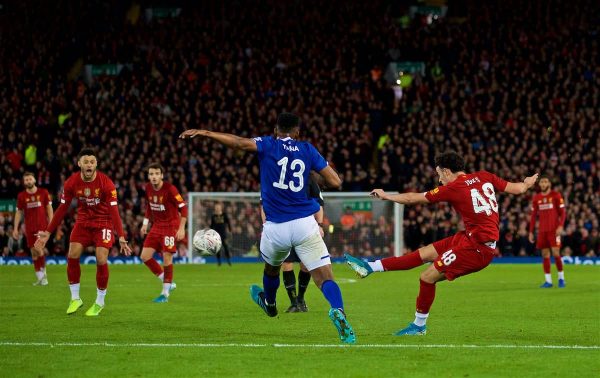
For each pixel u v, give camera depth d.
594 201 37.66
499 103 44.72
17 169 40.06
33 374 9.88
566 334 13.35
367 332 13.59
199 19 52.84
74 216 37.22
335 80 47.34
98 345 12.02
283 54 49.62
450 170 13.24
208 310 17.38
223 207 37.78
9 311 17.02
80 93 46.31
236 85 46.84
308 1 53.59
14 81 47.53
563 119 42.69
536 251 37.31
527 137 41.12
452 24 53.19
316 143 42.09
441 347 11.80
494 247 12.93
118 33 51.66
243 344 12.12
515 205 38.06
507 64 47.34
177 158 41.09
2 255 37.06
